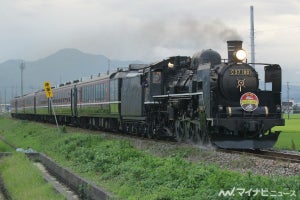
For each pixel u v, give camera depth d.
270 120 19.22
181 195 9.84
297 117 77.44
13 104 100.81
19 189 15.51
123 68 33.19
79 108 43.38
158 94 25.34
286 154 17.53
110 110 33.31
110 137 26.98
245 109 19.41
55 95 54.97
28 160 22.59
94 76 41.47
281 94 19.97
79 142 23.52
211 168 11.80
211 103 19.17
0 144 30.27
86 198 13.29
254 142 19.36
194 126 20.75
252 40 29.61
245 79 19.94
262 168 13.36
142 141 23.33
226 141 19.30
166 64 25.50
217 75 20.00
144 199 10.22
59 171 18.16
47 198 13.26
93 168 15.95
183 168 12.14
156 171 12.38
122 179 13.06
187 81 22.12
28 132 41.91
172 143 21.64
